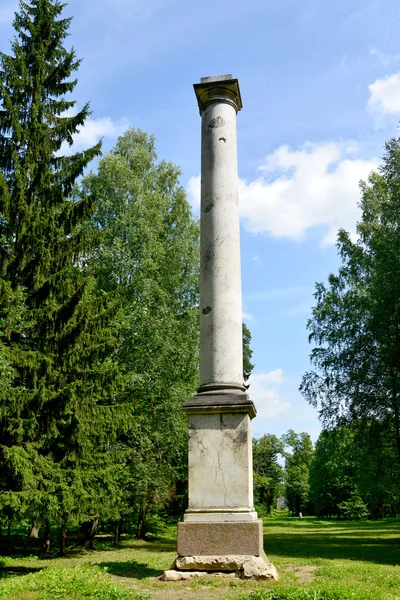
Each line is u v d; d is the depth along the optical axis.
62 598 6.75
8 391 13.02
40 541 23.78
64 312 14.73
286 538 24.92
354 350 22.83
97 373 15.38
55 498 12.78
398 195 21.75
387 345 20.73
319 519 59.62
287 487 79.19
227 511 8.48
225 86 10.81
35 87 17.12
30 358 13.84
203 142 10.64
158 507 27.03
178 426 22.47
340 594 6.13
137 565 10.66
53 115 18.08
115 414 15.66
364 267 24.94
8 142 16.62
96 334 15.62
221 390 9.13
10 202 15.52
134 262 23.27
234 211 10.13
